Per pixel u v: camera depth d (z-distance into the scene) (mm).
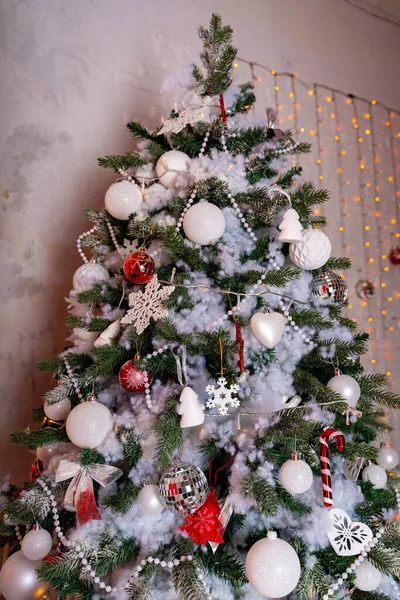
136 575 904
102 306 1196
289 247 1062
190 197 1066
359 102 2469
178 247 1016
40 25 1663
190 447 1003
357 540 943
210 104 1177
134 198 1123
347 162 2393
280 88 2152
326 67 2340
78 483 961
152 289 1021
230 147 1159
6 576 1011
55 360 1142
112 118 1757
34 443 1044
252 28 2082
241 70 2018
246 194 1069
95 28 1750
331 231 2307
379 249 2475
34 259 1616
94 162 1721
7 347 1558
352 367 1105
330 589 895
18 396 1563
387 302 2471
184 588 845
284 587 821
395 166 2580
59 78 1682
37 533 992
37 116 1642
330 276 1117
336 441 955
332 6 2393
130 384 1009
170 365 1038
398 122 2621
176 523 976
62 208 1665
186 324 1012
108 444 995
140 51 1824
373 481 1127
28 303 1600
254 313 1032
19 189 1604
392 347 2461
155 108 1831
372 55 2551
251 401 1021
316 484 1013
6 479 1409
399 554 970
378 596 944
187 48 1918
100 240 1247
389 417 2387
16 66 1622
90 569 915
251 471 941
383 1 2521
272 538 859
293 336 1057
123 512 944
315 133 2275
